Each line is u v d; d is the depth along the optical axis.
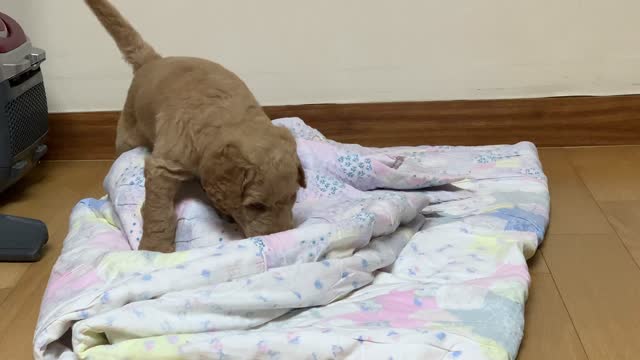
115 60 2.06
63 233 1.68
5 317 1.34
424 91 2.09
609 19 1.99
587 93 2.07
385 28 2.02
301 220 1.39
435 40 2.03
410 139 2.13
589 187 1.81
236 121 1.26
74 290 1.15
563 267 1.41
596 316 1.25
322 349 1.01
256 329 1.10
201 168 1.24
